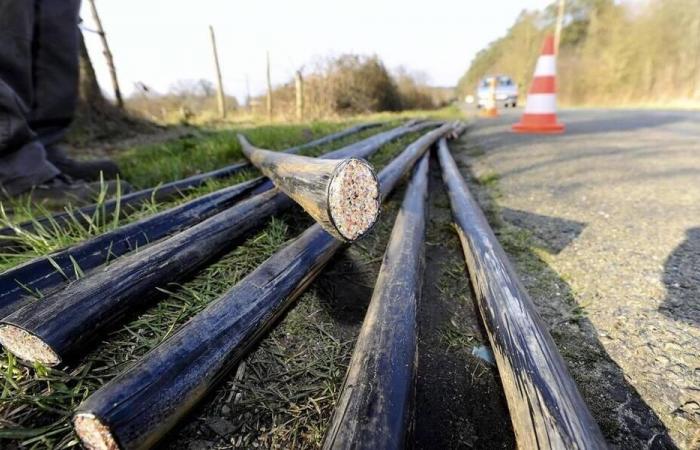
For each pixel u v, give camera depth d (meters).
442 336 1.25
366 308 1.35
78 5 2.85
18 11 2.33
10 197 2.09
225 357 0.85
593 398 0.98
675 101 14.75
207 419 0.90
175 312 1.16
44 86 2.65
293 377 1.03
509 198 2.63
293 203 1.88
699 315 1.25
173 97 12.79
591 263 1.64
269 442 0.86
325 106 11.77
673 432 0.88
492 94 10.57
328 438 0.69
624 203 2.36
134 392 0.67
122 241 1.34
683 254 1.65
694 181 2.73
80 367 0.93
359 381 0.79
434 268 1.69
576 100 19.00
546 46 5.77
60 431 0.78
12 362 0.87
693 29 14.54
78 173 2.82
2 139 2.16
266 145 3.93
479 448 0.87
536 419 0.73
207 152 3.66
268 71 10.91
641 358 1.10
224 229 1.43
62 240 1.43
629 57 16.75
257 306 1.00
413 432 0.79
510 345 0.95
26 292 1.03
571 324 1.27
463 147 5.12
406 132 5.09
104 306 0.94
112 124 6.20
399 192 2.55
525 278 1.57
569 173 3.17
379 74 14.11
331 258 1.49
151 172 3.00
